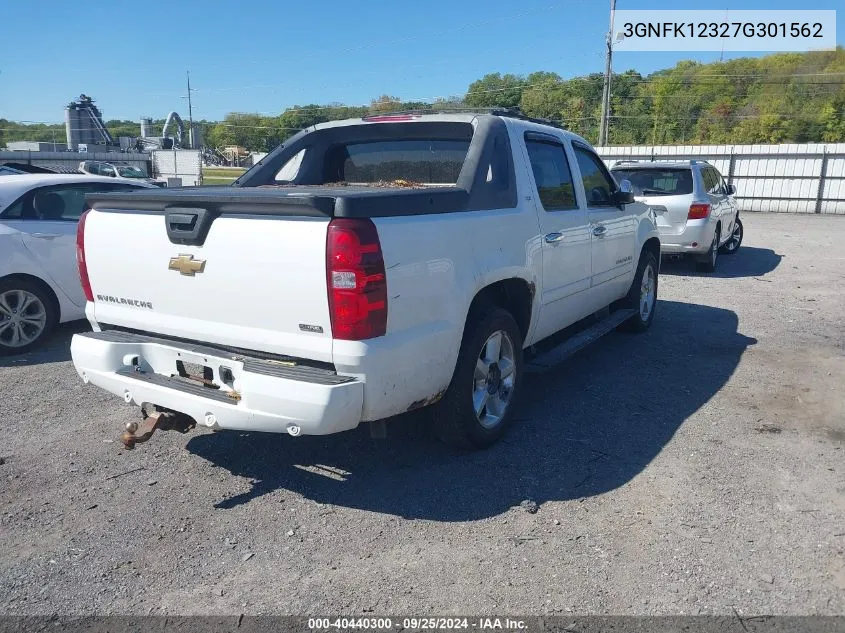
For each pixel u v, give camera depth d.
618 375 5.93
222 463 4.23
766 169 28.19
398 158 5.34
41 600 2.94
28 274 6.47
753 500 3.74
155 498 3.81
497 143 4.47
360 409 3.29
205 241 3.53
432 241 3.60
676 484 3.92
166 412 3.92
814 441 4.53
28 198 6.62
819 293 9.79
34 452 4.39
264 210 3.33
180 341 3.81
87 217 4.11
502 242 4.24
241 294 3.46
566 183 5.31
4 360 6.35
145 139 47.84
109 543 3.37
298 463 4.22
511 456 4.30
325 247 3.17
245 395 3.34
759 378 5.85
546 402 5.26
